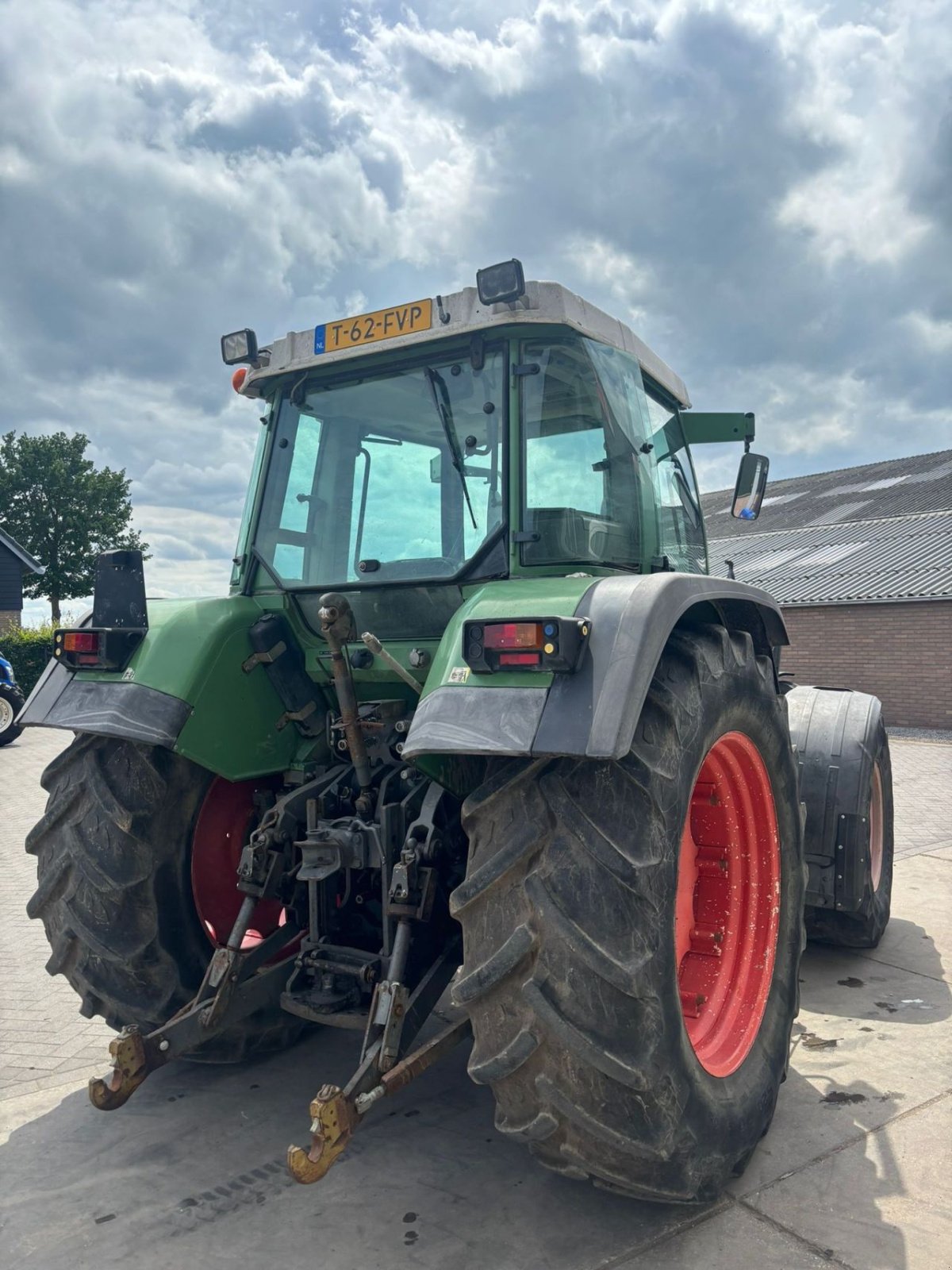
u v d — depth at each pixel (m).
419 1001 2.54
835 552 20.39
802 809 3.27
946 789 9.70
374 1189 2.59
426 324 2.91
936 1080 3.21
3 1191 2.62
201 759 2.86
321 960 2.79
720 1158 2.37
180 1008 2.99
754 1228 2.38
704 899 2.97
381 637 2.99
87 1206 2.54
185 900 3.02
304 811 2.95
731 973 2.88
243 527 3.44
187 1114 3.04
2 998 4.21
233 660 3.01
